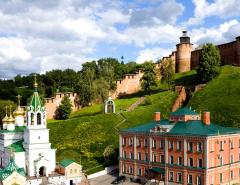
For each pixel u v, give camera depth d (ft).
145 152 398.21
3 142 418.92
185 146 358.64
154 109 577.43
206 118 379.35
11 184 348.38
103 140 508.94
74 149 495.82
